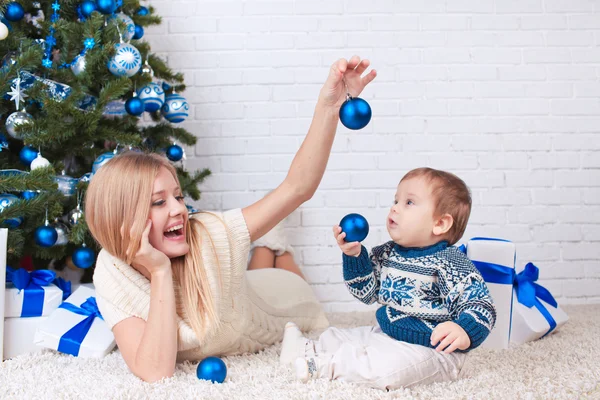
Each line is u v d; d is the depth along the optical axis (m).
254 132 2.41
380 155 2.39
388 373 1.23
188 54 2.41
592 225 2.38
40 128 1.66
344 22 2.40
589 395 1.19
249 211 1.47
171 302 1.28
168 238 1.32
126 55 1.76
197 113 2.41
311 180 1.43
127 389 1.18
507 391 1.21
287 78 2.41
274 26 2.41
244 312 1.46
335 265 2.38
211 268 1.36
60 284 1.77
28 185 1.54
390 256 1.43
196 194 2.10
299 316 1.80
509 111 2.39
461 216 1.38
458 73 2.40
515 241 2.38
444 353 1.29
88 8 1.83
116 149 1.87
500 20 2.40
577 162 2.39
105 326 1.60
